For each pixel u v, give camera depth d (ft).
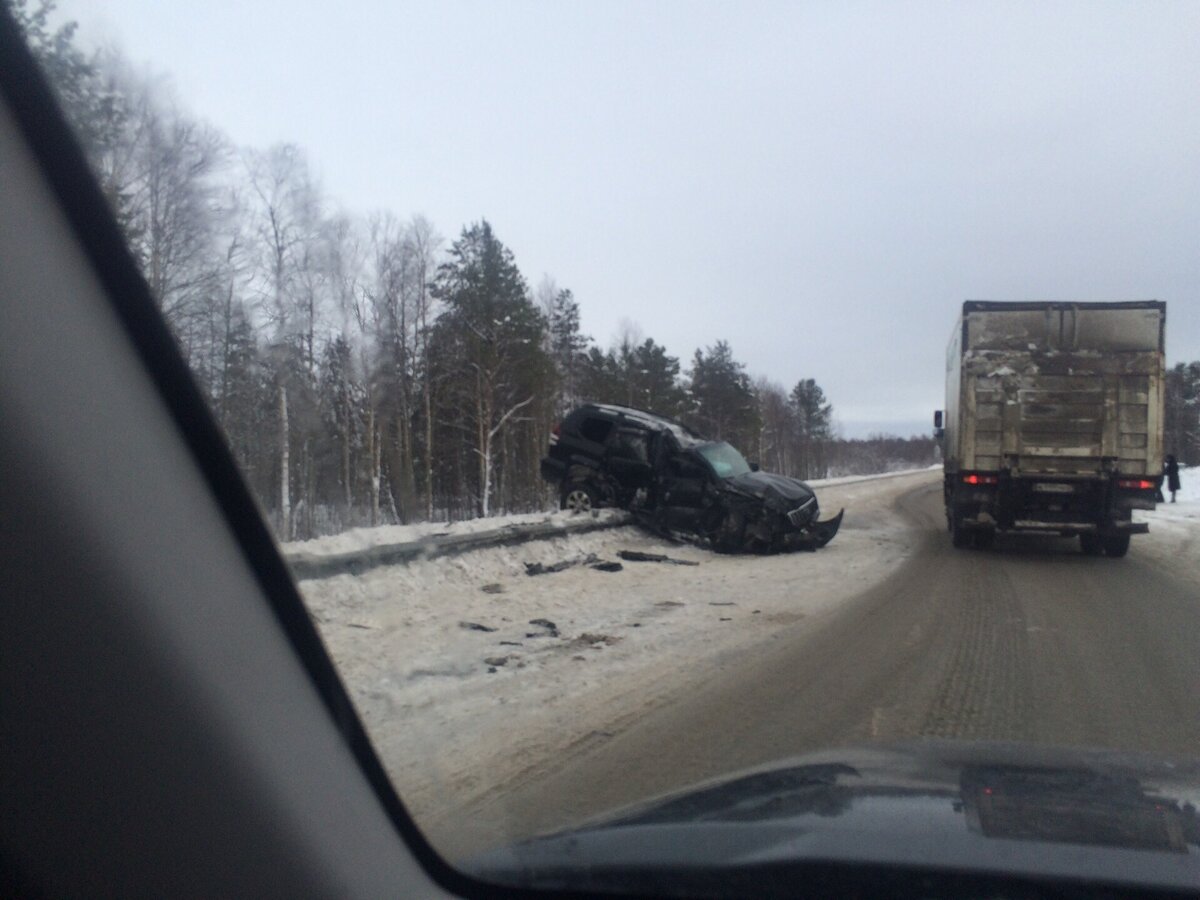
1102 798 9.73
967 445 49.57
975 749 12.80
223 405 45.52
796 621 32.35
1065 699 21.98
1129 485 48.08
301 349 51.03
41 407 7.66
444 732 18.08
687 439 57.72
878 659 26.32
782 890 7.75
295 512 40.52
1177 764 11.78
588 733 18.89
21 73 8.51
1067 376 48.55
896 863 7.69
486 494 123.75
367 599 27.71
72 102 20.79
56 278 8.25
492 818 13.39
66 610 7.44
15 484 7.32
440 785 14.94
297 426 45.09
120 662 7.68
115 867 7.43
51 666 7.32
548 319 156.87
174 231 41.75
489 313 130.52
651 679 23.76
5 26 8.46
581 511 54.90
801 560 50.11
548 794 14.96
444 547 35.63
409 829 9.53
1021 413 48.91
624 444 57.00
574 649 26.89
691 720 19.98
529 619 30.55
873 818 8.93
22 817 7.15
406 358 109.09
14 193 8.14
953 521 55.31
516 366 133.80
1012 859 7.77
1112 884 7.35
